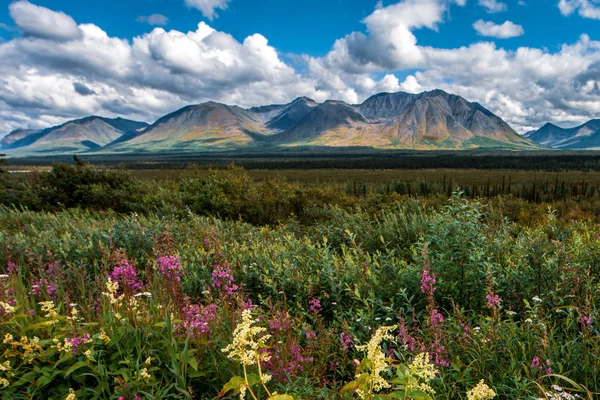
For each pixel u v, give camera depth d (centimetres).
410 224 836
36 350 250
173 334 294
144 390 240
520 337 328
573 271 393
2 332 262
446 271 462
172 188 1645
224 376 262
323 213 1440
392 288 471
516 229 845
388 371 265
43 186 1502
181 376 239
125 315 292
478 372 287
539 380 257
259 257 607
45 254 596
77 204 1438
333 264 561
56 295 372
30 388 230
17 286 361
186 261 576
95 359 249
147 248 691
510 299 429
